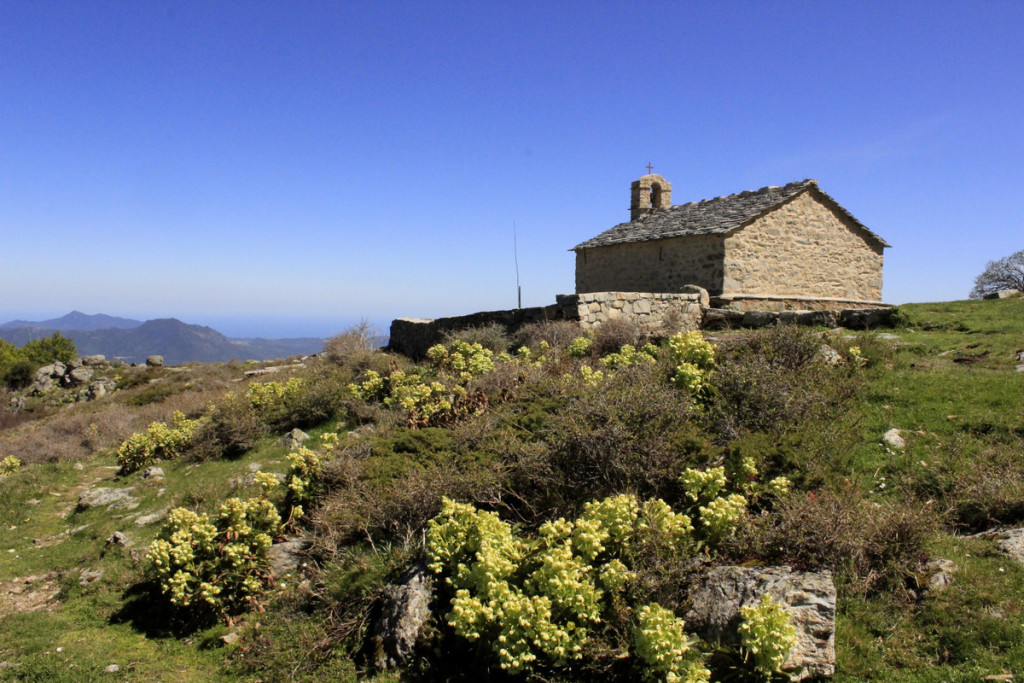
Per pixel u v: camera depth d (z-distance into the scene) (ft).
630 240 65.21
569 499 19.69
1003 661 12.45
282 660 16.58
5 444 51.62
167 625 20.06
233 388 66.59
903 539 15.67
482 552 15.60
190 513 21.15
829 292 61.52
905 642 13.50
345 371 48.44
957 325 38.93
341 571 19.36
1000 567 15.03
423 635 15.74
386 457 24.58
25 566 25.85
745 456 19.10
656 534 15.79
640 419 21.12
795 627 12.96
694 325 48.52
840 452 21.39
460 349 42.42
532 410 25.98
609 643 14.07
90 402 80.38
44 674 17.46
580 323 44.01
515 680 14.21
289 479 25.46
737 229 55.11
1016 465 19.52
